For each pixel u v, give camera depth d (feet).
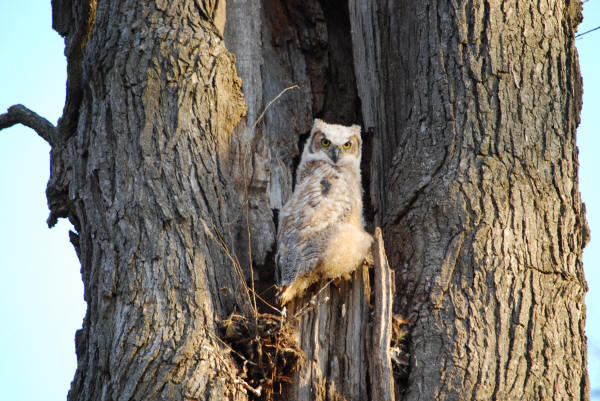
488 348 31.76
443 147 35.78
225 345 31.86
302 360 33.35
